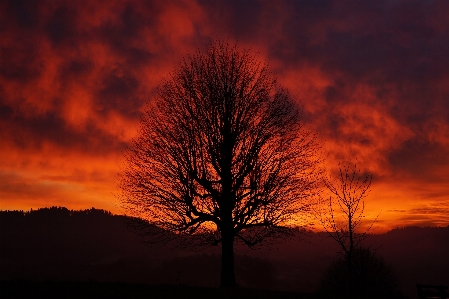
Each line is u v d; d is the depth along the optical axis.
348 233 31.58
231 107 31.86
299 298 23.73
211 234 30.66
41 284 22.36
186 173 30.61
